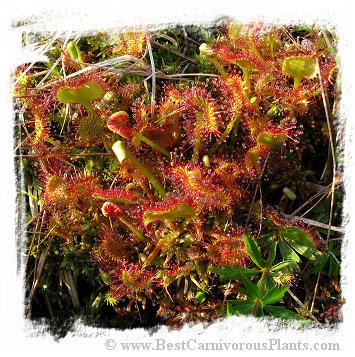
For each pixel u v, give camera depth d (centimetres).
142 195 14
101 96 13
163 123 14
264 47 15
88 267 15
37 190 15
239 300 13
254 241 13
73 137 15
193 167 13
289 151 15
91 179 14
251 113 14
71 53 14
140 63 15
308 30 15
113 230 14
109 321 14
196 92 14
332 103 15
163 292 14
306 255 13
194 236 14
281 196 15
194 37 16
